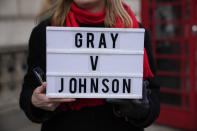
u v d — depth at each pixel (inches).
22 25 171.6
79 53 44.6
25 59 175.0
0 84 163.5
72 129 51.8
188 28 153.3
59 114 52.9
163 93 168.9
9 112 162.9
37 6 177.5
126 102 45.3
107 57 44.8
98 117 52.0
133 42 44.7
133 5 191.5
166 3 158.1
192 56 154.5
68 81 45.1
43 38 53.8
